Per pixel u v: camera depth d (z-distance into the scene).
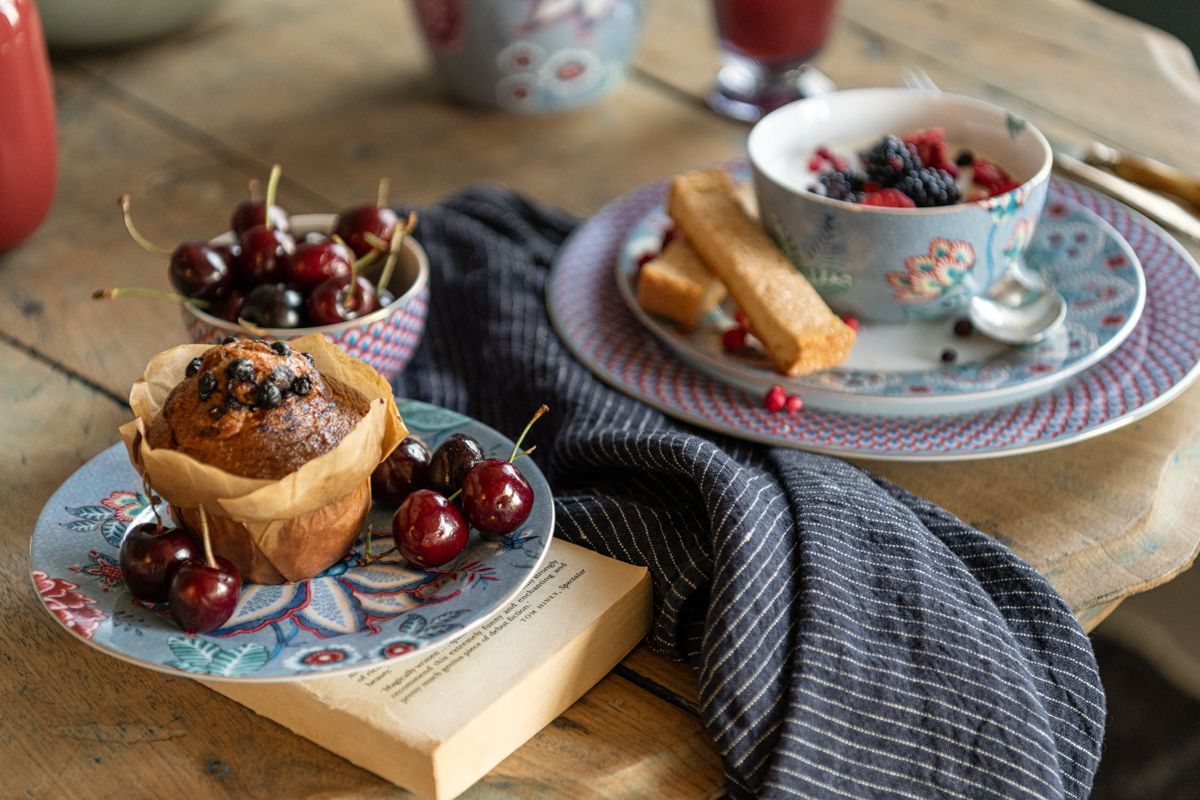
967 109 1.02
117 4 1.28
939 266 0.96
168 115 1.24
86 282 1.08
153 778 0.82
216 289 0.94
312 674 0.81
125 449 0.90
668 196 1.04
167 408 0.85
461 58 1.22
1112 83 1.25
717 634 0.83
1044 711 0.83
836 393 0.95
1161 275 1.02
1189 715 1.25
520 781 0.82
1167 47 1.30
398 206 1.10
